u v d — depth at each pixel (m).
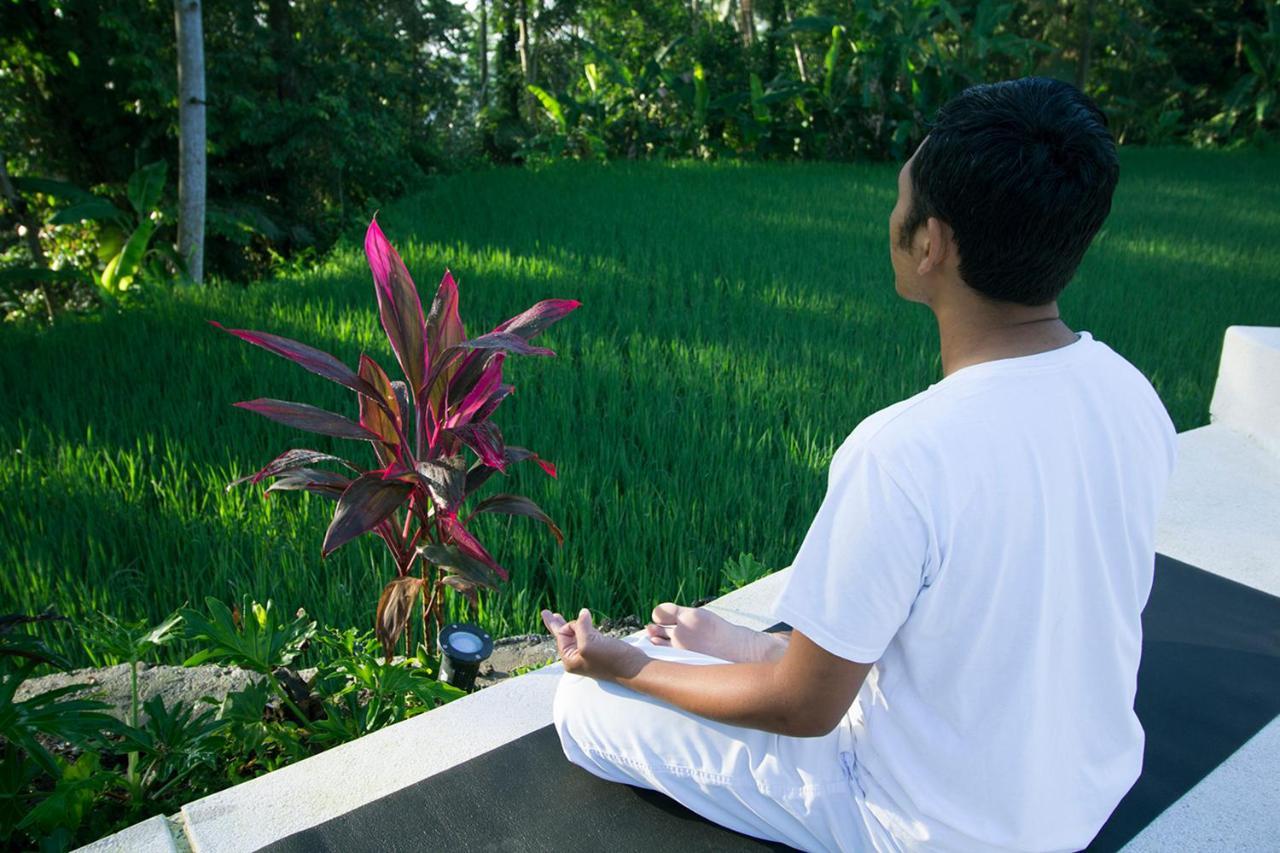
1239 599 2.84
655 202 13.19
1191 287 8.93
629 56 25.97
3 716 2.02
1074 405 1.16
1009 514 1.12
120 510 3.96
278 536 3.77
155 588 3.60
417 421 2.46
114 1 13.43
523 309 7.54
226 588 3.53
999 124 1.07
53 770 2.12
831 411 5.38
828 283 8.62
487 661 3.23
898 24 19.47
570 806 1.86
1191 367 6.51
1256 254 10.67
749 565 3.24
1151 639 2.61
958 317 1.20
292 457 2.41
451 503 2.22
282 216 16.52
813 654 1.20
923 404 1.15
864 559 1.13
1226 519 3.39
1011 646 1.17
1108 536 1.21
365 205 16.36
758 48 23.34
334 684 2.69
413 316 2.33
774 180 15.95
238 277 16.55
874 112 19.44
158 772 2.38
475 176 17.05
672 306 7.66
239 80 15.42
